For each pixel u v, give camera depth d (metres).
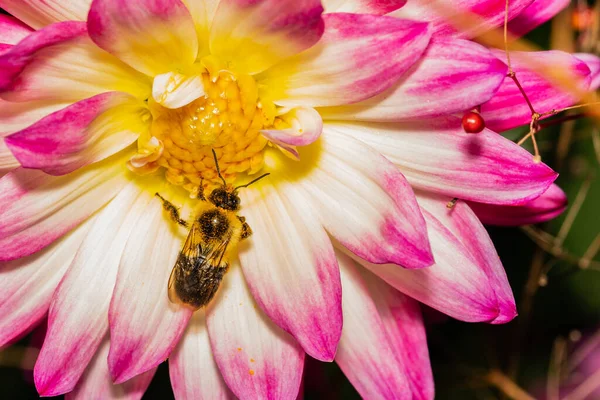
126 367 0.18
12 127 0.17
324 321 0.18
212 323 0.19
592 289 0.23
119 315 0.18
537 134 0.22
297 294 0.18
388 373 0.19
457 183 0.18
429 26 0.17
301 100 0.18
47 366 0.18
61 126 0.17
